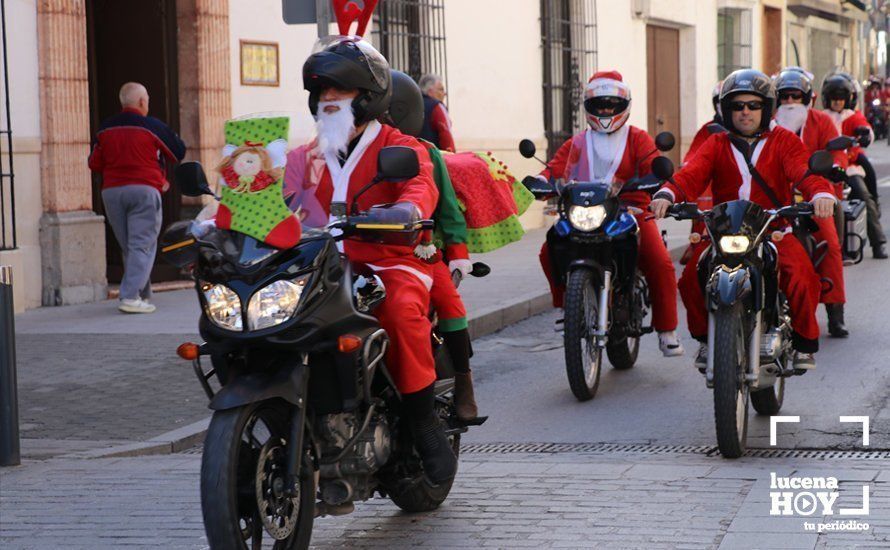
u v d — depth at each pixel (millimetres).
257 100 15820
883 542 5473
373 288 5352
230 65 15367
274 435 5000
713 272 7129
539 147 22109
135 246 12836
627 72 25562
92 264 13805
